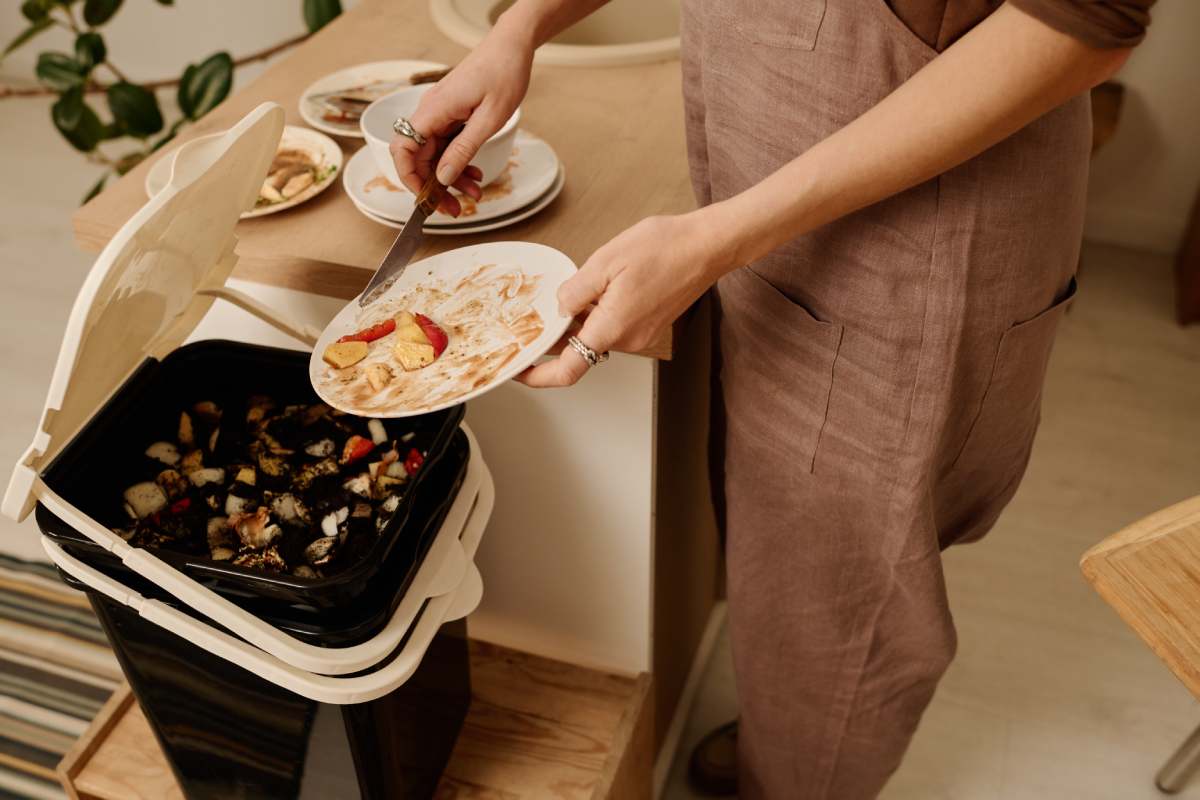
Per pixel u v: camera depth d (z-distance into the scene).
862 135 0.71
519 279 0.93
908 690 1.13
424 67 1.32
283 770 1.00
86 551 0.83
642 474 1.09
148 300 0.84
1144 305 2.27
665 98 1.25
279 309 1.11
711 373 1.30
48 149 2.72
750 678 1.22
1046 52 0.64
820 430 0.95
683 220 0.75
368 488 0.93
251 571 0.78
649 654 1.26
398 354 0.86
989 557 1.76
